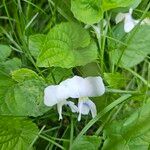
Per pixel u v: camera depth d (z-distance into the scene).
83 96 0.18
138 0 0.21
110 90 0.19
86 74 0.20
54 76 0.19
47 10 0.23
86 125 0.18
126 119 0.18
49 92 0.18
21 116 0.18
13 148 0.17
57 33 0.18
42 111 0.18
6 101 0.18
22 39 0.21
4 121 0.18
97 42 0.21
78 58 0.18
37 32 0.23
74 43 0.19
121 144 0.17
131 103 0.20
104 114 0.19
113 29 0.21
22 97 0.18
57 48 0.18
